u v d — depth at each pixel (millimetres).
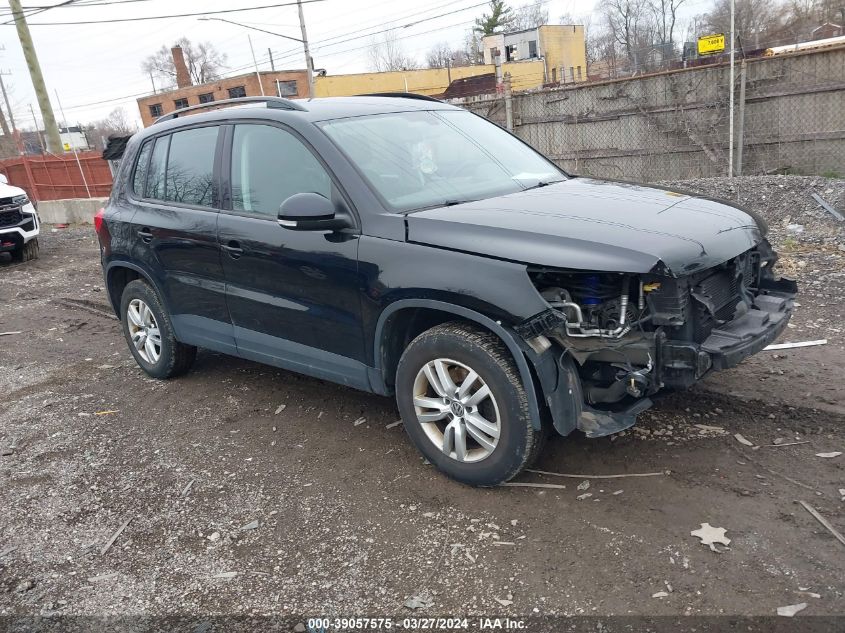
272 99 4328
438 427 3584
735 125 12469
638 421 3926
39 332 7469
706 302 3025
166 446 4312
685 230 3172
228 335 4516
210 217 4355
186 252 4547
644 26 42031
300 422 4457
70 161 21328
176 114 5195
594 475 3451
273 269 3965
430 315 3553
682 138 13203
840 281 6254
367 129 4031
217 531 3340
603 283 3061
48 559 3248
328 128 3900
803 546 2793
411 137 4148
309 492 3604
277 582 2930
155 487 3818
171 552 3213
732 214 3557
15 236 11953
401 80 38094
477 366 3207
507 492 3389
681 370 2961
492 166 4258
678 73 12883
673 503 3160
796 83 11641
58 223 19875
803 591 2547
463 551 2994
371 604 2744
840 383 4199
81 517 3584
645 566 2768
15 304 9008
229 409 4777
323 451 4031
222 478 3844
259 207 4117
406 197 3664
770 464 3412
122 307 5492
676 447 3633
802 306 5723
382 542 3123
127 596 2936
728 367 3061
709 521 3008
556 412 3041
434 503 3375
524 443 3158
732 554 2783
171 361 5242
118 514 3582
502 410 3176
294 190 3908
